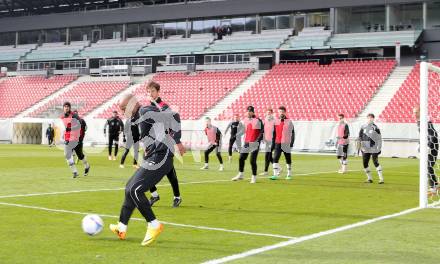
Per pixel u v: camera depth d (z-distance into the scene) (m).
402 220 7.75
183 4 46.75
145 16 48.62
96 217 6.14
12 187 11.40
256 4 43.53
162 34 48.84
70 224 6.94
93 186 11.86
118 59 47.62
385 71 36.72
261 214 8.20
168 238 6.19
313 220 7.68
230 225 7.14
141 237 6.21
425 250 5.65
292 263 5.02
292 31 42.47
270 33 43.09
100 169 17.08
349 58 40.69
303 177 15.63
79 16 51.94
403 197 10.86
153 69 46.78
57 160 21.02
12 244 5.68
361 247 5.78
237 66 42.69
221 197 10.34
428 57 38.12
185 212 8.30
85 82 47.06
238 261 5.06
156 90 6.27
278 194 11.05
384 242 6.07
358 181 14.48
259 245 5.84
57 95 45.81
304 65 40.09
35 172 15.47
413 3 38.44
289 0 42.16
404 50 38.94
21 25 55.09
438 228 7.05
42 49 53.12
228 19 45.78
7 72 52.25
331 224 7.35
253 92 38.66
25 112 44.44
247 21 45.00
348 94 35.28
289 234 6.54
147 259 5.12
